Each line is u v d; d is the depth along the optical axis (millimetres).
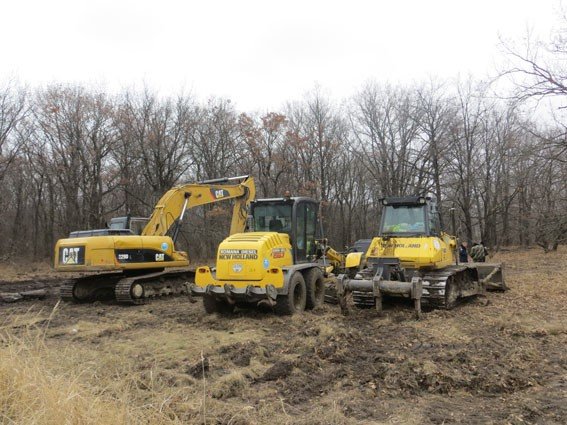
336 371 6238
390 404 5184
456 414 4883
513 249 37938
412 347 7441
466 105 38031
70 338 8758
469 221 35531
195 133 34438
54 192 34281
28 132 31328
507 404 5133
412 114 35344
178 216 14156
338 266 14172
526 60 12344
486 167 36125
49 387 3961
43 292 15055
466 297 11883
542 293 12688
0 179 30781
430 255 10539
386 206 11625
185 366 6656
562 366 6422
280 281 9898
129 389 5020
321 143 36281
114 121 31312
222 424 4609
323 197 35719
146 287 13352
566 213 14086
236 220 14391
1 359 4359
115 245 12461
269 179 35406
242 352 7281
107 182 32125
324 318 9766
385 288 9773
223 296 10141
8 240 33562
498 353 6926
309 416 4793
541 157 12984
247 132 33188
